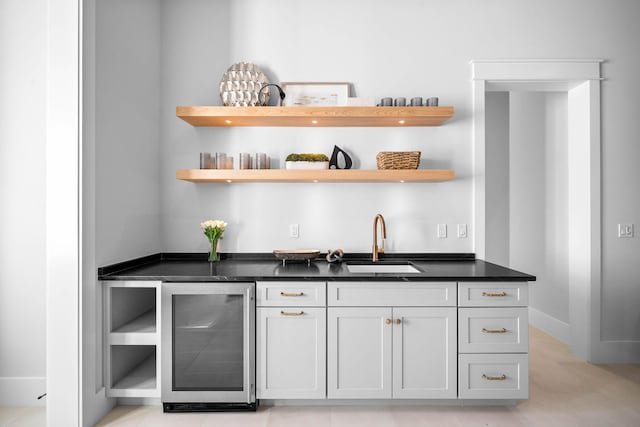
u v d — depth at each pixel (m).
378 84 3.31
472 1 3.30
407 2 3.31
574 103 3.51
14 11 2.78
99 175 2.53
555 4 3.31
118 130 2.73
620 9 3.33
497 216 4.90
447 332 2.57
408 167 3.04
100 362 2.55
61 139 2.35
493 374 2.57
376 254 3.18
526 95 4.72
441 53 3.30
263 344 2.59
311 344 2.58
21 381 2.77
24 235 2.79
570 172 3.57
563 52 3.31
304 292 2.58
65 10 2.34
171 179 3.31
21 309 2.79
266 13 3.32
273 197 3.31
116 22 2.69
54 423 2.36
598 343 3.37
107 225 2.62
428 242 3.31
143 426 2.45
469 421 2.49
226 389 2.57
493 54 3.30
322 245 3.31
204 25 3.32
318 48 3.31
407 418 2.53
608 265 3.36
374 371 2.58
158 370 2.60
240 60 3.32
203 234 3.31
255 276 2.56
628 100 3.33
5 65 2.78
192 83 3.31
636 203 3.34
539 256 4.45
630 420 2.49
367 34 3.31
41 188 2.79
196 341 2.57
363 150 3.31
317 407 2.68
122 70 2.77
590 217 3.34
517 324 2.56
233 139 3.31
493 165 4.91
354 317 2.57
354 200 3.31
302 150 3.31
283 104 3.22
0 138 2.78
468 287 2.56
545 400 2.75
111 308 2.62
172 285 2.56
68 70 2.35
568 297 3.92
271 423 2.47
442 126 3.30
